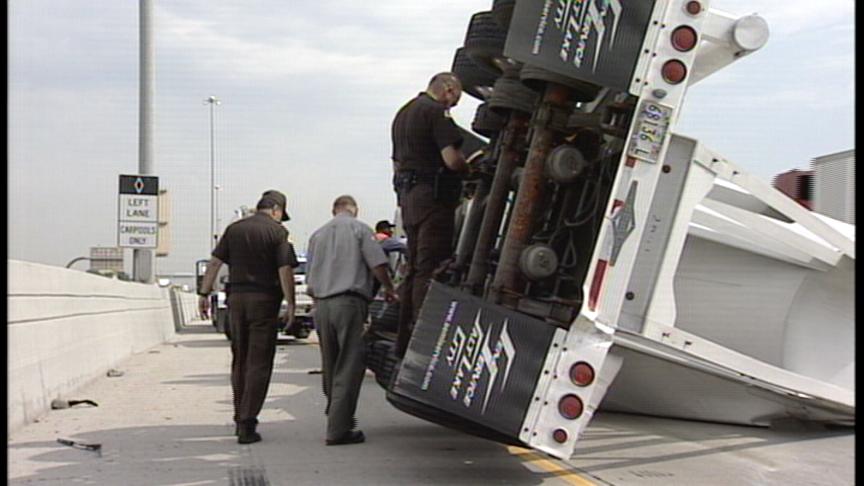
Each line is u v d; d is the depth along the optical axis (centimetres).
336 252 680
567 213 591
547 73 542
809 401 724
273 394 995
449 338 525
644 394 795
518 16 517
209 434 731
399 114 665
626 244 526
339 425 682
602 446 697
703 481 580
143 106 1842
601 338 520
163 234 2247
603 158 575
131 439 707
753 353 758
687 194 583
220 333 2492
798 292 741
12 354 748
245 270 691
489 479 574
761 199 648
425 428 756
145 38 1844
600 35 515
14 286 762
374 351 714
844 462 645
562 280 570
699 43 525
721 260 747
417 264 645
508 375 514
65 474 580
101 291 1233
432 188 641
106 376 1205
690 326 751
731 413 780
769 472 611
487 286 575
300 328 1997
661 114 522
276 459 629
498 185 617
